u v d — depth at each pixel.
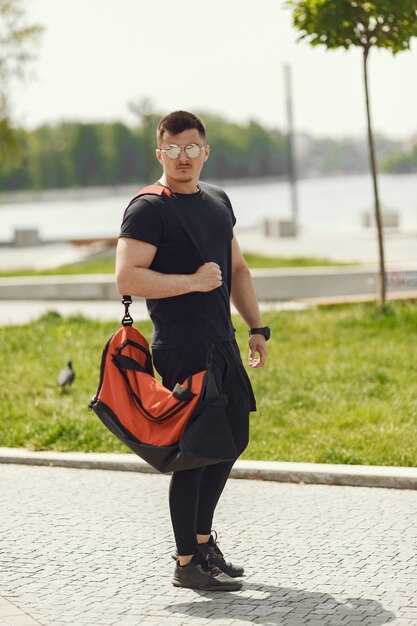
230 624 5.02
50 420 9.77
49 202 192.75
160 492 7.70
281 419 9.76
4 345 13.98
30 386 11.41
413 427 9.20
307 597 5.41
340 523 6.78
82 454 8.68
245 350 13.09
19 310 20.28
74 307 20.39
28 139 44.00
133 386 5.31
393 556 6.07
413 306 15.71
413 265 22.36
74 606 5.34
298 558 6.09
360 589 5.52
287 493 7.57
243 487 7.77
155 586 5.65
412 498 7.35
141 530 6.74
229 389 5.55
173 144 5.43
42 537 6.62
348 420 9.52
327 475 7.80
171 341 5.43
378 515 6.94
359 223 46.66
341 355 12.63
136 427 5.25
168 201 5.45
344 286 20.61
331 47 14.08
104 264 28.97
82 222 74.25
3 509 7.29
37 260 34.00
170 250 5.46
